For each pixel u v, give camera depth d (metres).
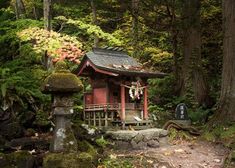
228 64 8.75
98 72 7.57
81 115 8.21
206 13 14.94
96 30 10.20
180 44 14.66
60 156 5.29
